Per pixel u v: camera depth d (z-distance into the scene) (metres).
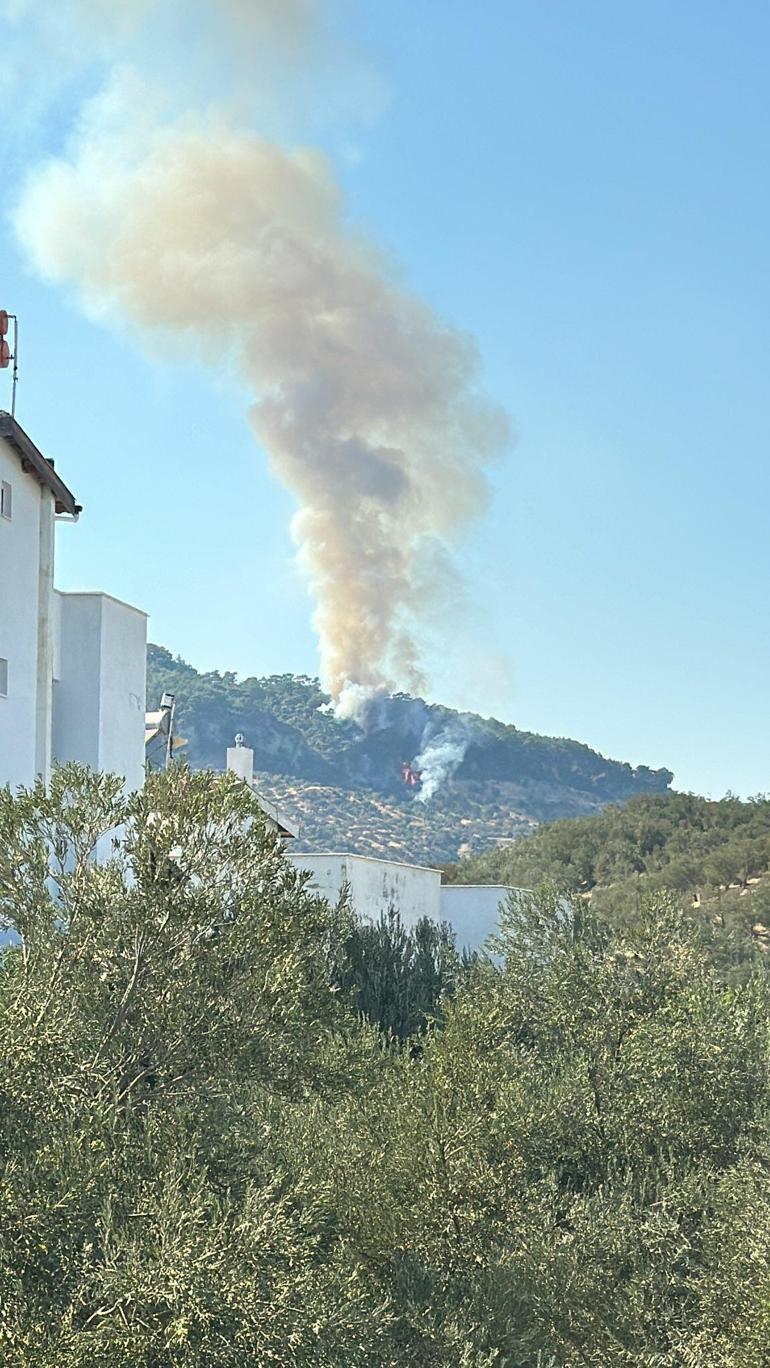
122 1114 18.00
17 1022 17.22
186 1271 15.12
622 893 136.88
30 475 39.34
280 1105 21.69
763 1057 29.42
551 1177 26.12
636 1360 23.42
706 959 32.16
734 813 149.00
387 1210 24.53
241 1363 15.25
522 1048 29.77
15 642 38.34
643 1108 28.14
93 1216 16.00
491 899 60.56
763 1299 22.97
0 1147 16.20
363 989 45.25
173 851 20.03
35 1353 14.82
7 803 19.78
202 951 19.41
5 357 38.84
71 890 19.66
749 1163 26.64
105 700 41.75
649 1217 25.31
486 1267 24.16
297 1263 16.42
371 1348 17.59
